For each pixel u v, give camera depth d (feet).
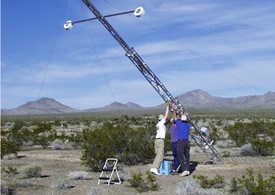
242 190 39.47
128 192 44.60
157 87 56.90
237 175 53.16
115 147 70.59
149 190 45.21
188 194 40.91
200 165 62.95
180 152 54.44
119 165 68.13
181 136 54.60
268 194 36.99
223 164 63.77
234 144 108.27
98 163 63.00
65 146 107.76
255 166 60.90
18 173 60.59
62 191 46.09
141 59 55.83
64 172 61.52
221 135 125.80
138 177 47.60
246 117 372.38
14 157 84.33
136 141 70.69
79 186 48.83
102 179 51.67
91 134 71.41
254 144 78.64
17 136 119.75
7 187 45.34
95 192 42.63
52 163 72.84
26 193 45.34
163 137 56.29
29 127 244.42
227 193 41.65
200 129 62.64
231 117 383.04
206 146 63.82
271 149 79.25
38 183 51.57
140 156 69.67
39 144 122.42
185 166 54.29
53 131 183.52
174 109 57.88
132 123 205.36
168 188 45.91
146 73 56.70
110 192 44.83
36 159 80.07
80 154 89.51
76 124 282.77
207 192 40.55
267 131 113.80
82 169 64.69
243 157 75.00
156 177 53.42
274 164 62.69
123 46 54.90
